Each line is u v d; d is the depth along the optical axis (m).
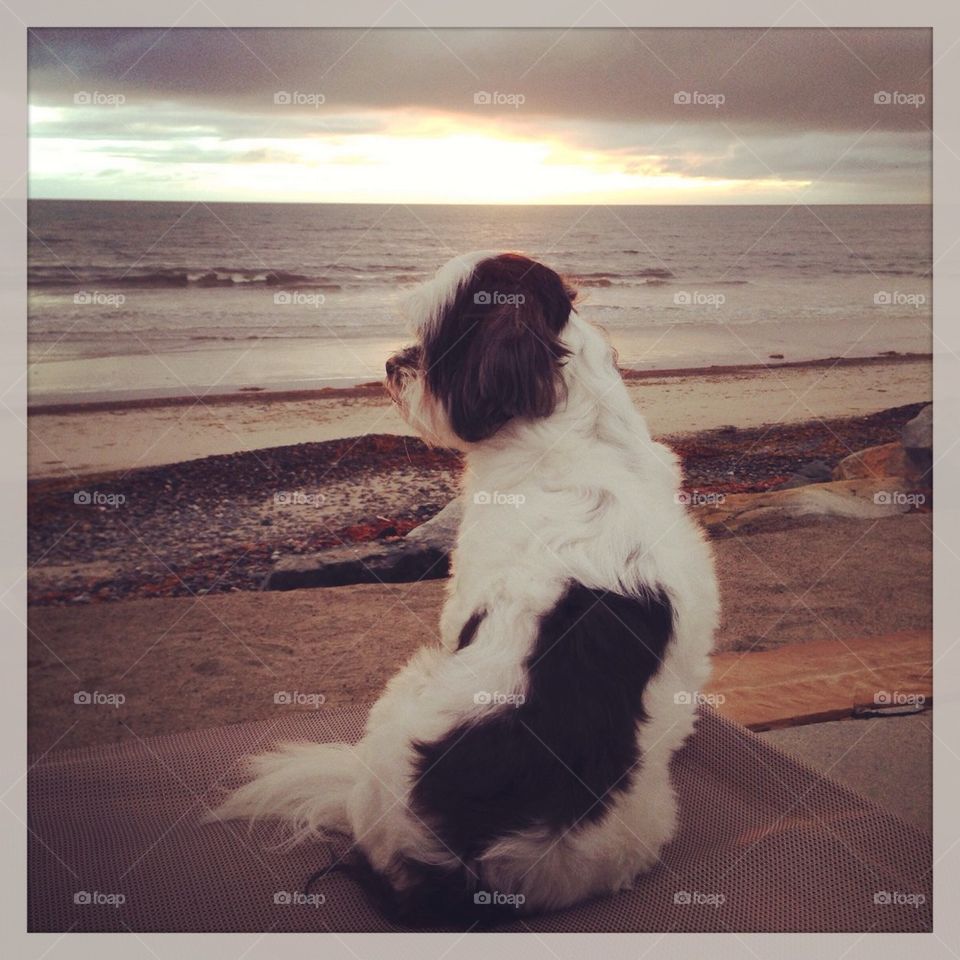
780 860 2.09
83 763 2.54
